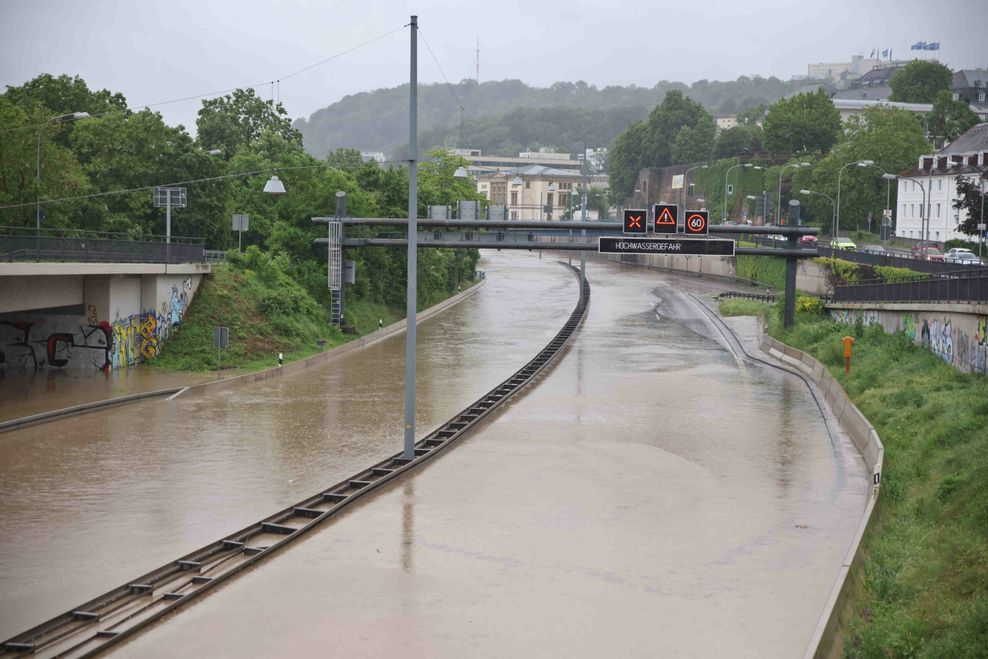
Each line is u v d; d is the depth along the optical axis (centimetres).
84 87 7981
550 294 11194
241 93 11388
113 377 5141
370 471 3334
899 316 5450
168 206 5769
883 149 11819
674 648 1934
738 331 8044
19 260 4453
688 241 5000
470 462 3547
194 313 6044
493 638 1975
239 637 1961
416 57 3419
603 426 4262
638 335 7975
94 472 3306
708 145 18612
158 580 2284
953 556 2217
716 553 2523
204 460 3516
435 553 2497
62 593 2200
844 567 2227
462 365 6181
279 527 2670
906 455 3288
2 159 5500
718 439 3984
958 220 10450
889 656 1880
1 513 2819
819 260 9000
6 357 5403
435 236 6644
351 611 2103
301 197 7819
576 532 2694
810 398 5047
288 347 6262
